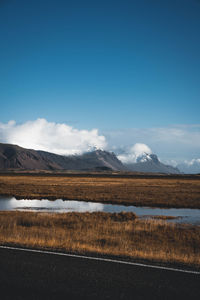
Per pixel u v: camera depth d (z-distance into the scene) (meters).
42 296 4.94
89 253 8.11
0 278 5.75
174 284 5.71
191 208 27.39
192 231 14.92
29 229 13.52
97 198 34.09
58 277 5.91
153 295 5.12
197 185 60.75
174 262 7.50
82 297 4.95
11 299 4.78
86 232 13.37
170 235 13.66
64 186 53.62
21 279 5.73
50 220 16.69
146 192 41.91
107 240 11.29
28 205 28.72
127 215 19.86
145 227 15.20
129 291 5.28
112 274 6.21
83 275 6.09
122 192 41.91
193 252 10.61
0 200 33.09
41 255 7.68
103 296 5.01
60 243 9.52
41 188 48.12
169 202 30.44
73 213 20.23
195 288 5.52
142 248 10.28
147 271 6.52
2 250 8.14
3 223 15.02
